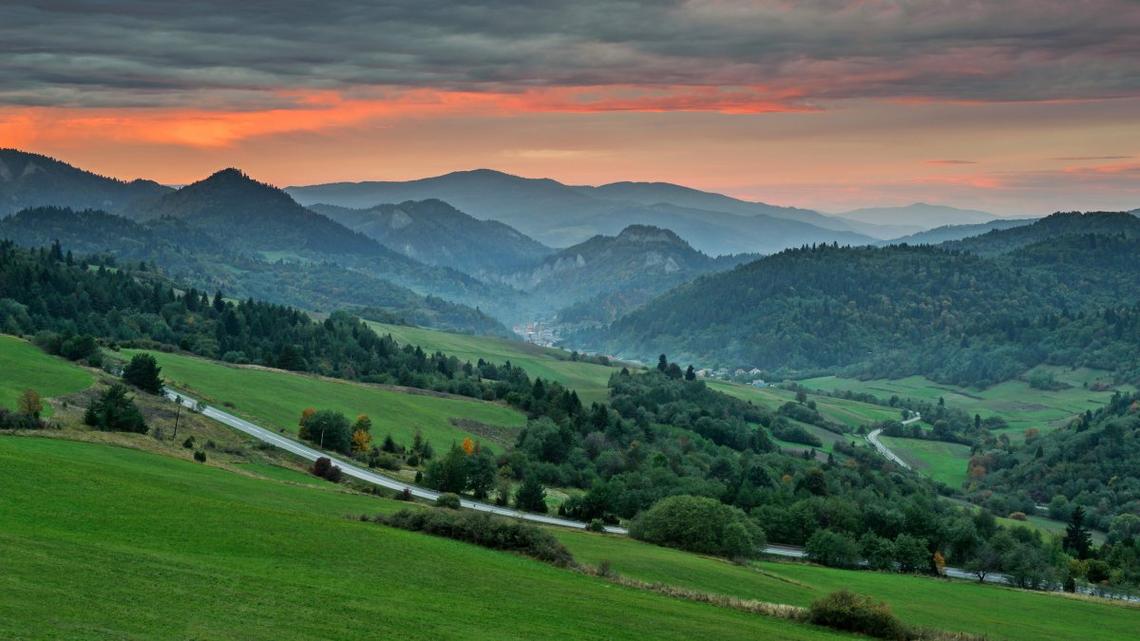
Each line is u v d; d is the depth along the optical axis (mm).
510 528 77062
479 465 139625
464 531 77438
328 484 117375
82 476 70812
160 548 53344
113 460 88938
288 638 40062
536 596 58375
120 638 36156
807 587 94812
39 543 49062
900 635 64500
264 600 45750
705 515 111062
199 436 130125
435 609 50156
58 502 60469
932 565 136875
